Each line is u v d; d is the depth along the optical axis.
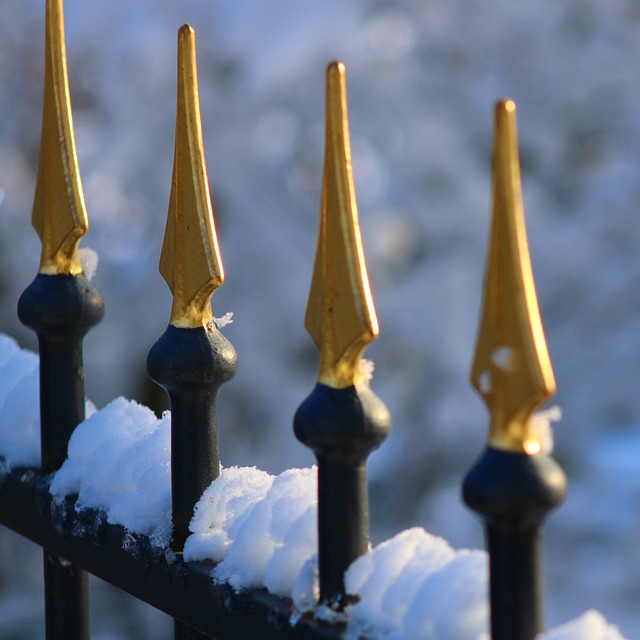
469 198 10.94
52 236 2.35
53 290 2.36
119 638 9.38
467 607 1.48
